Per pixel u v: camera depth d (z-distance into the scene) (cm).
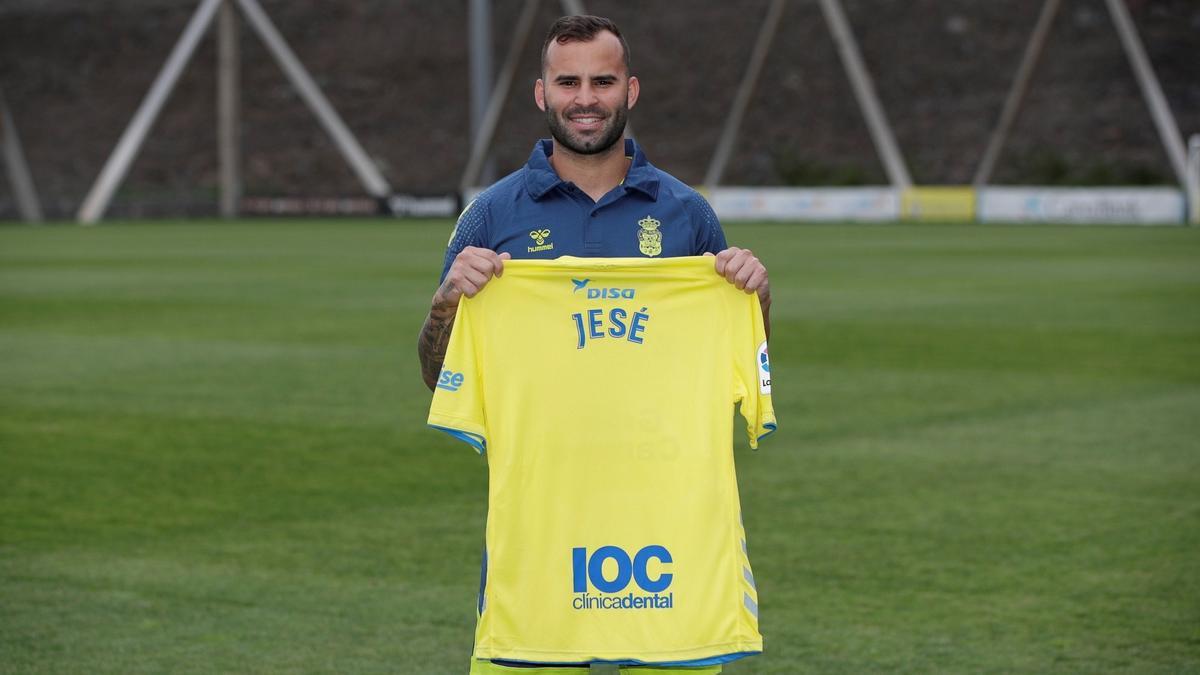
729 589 388
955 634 566
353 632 572
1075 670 525
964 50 6084
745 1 6631
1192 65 5741
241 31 6969
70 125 6488
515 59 4338
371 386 1164
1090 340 1415
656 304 390
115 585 634
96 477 845
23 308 1755
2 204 5272
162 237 3369
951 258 2472
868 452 907
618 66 384
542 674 389
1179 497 784
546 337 388
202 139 6294
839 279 2077
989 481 826
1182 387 1142
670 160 5819
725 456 390
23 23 7288
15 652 547
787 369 1240
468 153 6047
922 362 1277
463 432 386
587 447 388
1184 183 3891
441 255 2653
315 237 3331
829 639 562
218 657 543
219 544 700
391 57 6700
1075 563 661
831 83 6078
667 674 392
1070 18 6062
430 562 670
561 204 397
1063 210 3788
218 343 1424
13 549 691
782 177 5316
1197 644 551
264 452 915
